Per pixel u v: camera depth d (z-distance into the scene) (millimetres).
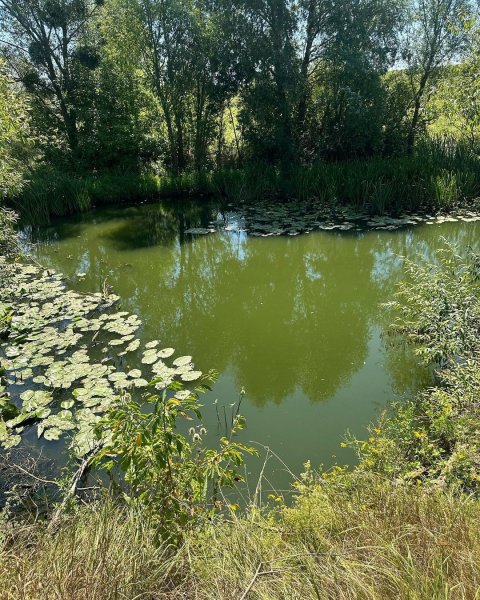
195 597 2264
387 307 8250
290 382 6238
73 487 4051
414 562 2258
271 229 13430
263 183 16656
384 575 2152
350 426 5297
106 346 7238
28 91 18734
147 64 19078
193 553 2641
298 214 14742
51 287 9680
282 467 4711
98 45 19188
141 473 2926
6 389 6184
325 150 18750
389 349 6859
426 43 17359
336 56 17250
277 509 3992
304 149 19031
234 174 17141
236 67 17844
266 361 6805
